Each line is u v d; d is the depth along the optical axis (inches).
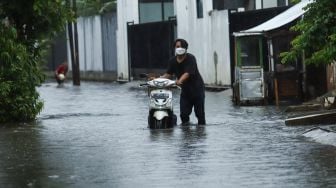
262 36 1124.5
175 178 478.0
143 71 2074.3
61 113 1060.5
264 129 747.4
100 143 663.1
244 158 550.9
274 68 1125.1
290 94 1137.4
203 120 821.9
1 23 902.4
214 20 1624.0
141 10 2180.1
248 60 1135.6
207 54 1683.1
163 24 1916.8
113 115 1007.6
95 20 2511.1
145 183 464.1
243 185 450.9
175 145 633.6
